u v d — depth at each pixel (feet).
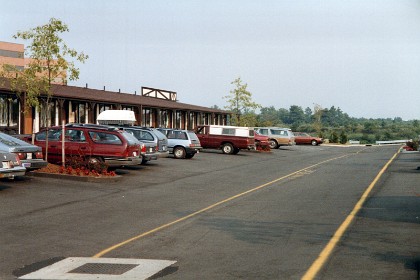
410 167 99.09
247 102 209.36
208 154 129.70
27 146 63.05
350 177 80.43
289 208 49.39
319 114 401.49
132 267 28.58
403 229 38.29
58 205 50.06
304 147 204.33
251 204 52.34
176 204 52.31
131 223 41.75
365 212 46.42
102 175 70.64
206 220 43.11
